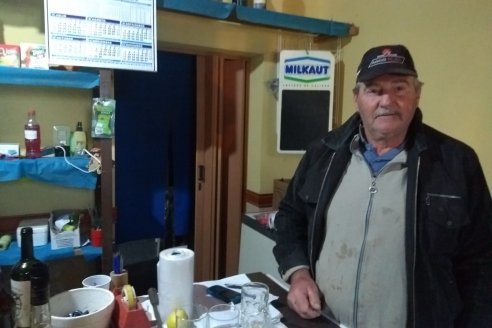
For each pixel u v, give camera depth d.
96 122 1.91
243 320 1.11
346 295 1.26
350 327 1.26
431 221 1.17
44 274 0.93
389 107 1.19
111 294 1.10
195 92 2.97
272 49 2.72
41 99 2.16
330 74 2.61
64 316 1.05
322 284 1.34
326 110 2.63
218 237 3.02
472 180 1.20
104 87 1.92
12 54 1.87
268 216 2.64
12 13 2.04
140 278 2.32
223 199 3.06
